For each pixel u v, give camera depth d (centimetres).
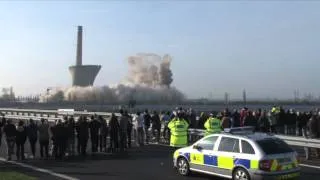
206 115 2728
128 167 1755
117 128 2294
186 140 2247
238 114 2602
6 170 1709
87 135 2161
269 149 1301
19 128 2034
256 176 1285
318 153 1973
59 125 2059
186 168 1536
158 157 2039
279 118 2819
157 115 2734
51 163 1902
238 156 1345
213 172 1433
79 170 1700
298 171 1322
